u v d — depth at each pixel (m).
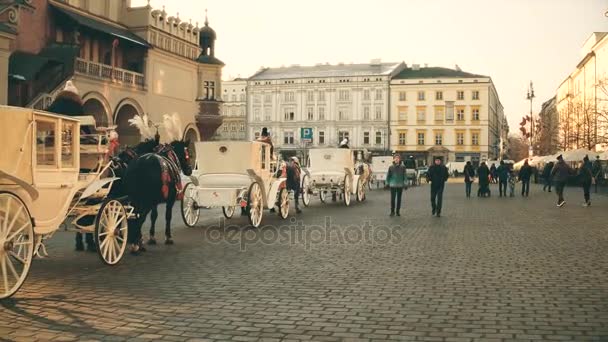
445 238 13.09
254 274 8.82
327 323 6.07
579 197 30.62
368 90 93.12
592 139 49.19
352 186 25.50
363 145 93.44
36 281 8.33
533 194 34.47
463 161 91.81
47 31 30.89
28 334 5.70
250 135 97.25
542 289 7.68
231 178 15.44
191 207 15.46
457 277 8.51
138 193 10.81
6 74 24.50
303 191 23.28
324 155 24.97
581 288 7.73
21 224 7.38
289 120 95.62
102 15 35.44
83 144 10.49
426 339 5.52
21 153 7.54
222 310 6.62
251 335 5.66
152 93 38.31
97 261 10.14
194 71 44.19
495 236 13.45
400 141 93.31
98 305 6.87
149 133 13.36
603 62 64.50
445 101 91.81
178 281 8.31
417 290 7.64
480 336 5.61
